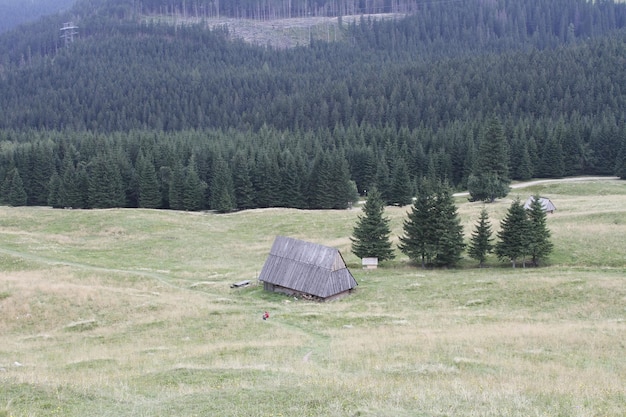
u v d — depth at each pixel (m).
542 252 73.12
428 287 67.44
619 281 61.62
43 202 151.75
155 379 32.56
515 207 74.25
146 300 63.66
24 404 26.88
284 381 30.81
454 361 36.22
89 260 90.19
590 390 28.67
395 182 134.38
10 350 46.25
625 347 40.78
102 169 141.75
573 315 54.41
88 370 36.78
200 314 58.62
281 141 177.12
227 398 27.42
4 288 63.19
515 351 39.81
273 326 54.19
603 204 103.12
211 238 107.12
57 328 55.25
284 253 70.88
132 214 123.94
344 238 97.75
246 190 143.38
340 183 139.25
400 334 47.25
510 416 24.30
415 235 78.19
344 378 31.67
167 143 162.50
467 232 88.88
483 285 65.81
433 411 24.81
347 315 57.34
